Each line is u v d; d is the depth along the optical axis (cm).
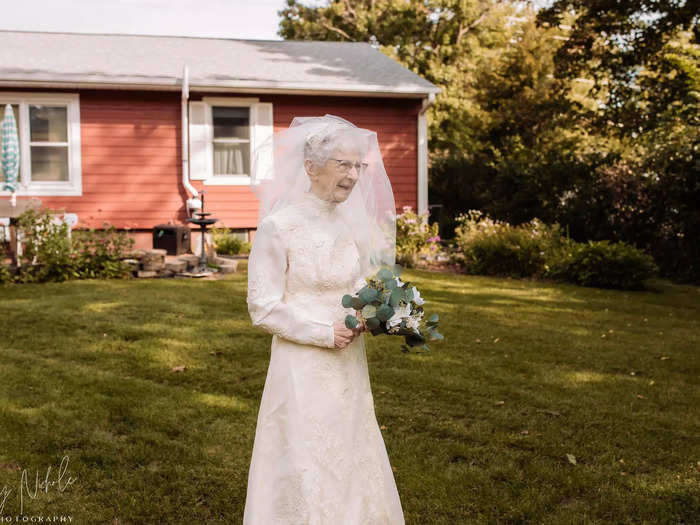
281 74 1288
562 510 313
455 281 985
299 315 224
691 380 523
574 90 2234
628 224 1239
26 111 1184
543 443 388
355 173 234
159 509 303
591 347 617
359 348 244
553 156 1418
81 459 352
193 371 507
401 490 328
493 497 323
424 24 2342
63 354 542
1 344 566
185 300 762
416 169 1338
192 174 1255
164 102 1240
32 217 905
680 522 303
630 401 467
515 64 1897
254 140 1280
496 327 684
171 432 391
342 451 227
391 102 1323
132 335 602
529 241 1058
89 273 930
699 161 1095
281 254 228
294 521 217
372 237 257
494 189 1578
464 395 468
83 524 289
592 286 1010
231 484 329
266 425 230
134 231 1245
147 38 1527
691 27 1432
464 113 2209
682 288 1045
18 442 370
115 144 1225
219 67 1309
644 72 1744
